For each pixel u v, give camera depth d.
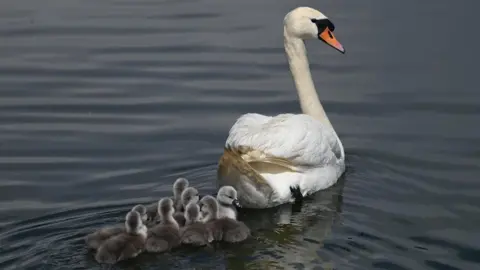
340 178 15.67
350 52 21.86
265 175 14.26
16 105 19.09
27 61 21.64
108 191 15.28
